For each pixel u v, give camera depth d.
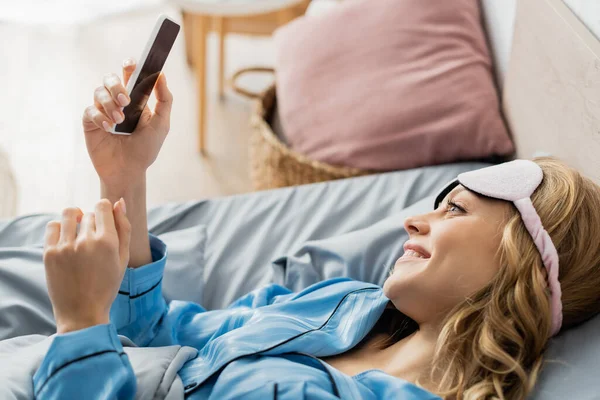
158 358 0.98
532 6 1.54
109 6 3.38
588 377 0.93
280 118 2.08
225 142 2.68
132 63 1.06
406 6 1.93
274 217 1.53
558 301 0.98
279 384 0.88
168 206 1.55
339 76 1.92
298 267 1.36
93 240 0.88
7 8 3.30
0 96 2.79
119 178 1.10
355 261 1.34
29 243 1.40
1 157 2.30
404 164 1.77
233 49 3.28
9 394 0.87
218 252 1.46
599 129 1.20
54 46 3.15
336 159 1.83
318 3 3.46
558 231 0.98
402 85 1.81
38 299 1.23
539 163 1.08
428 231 1.04
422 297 1.00
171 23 1.03
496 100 1.78
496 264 0.98
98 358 0.85
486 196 1.01
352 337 1.04
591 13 1.29
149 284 1.12
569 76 1.33
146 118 1.12
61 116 2.72
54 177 2.42
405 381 0.91
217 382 0.93
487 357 0.94
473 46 1.87
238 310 1.17
